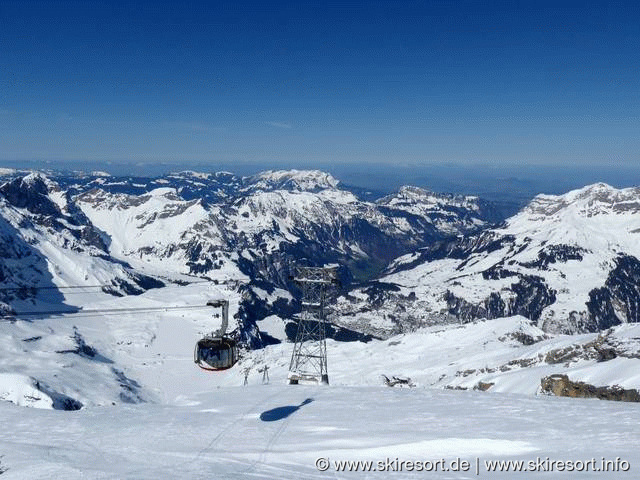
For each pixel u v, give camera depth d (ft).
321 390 224.94
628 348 375.45
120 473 107.04
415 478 105.50
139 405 197.57
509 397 191.93
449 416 161.07
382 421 158.81
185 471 108.88
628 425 136.56
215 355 141.18
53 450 128.47
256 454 126.82
